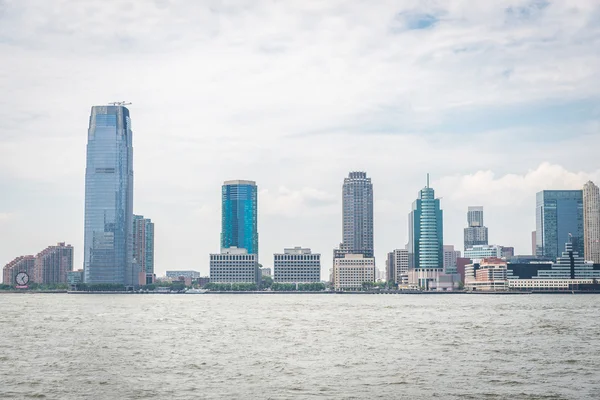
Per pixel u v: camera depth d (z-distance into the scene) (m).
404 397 118.12
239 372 142.88
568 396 118.81
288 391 122.88
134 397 118.75
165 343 199.88
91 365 153.50
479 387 126.38
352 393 121.25
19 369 148.12
